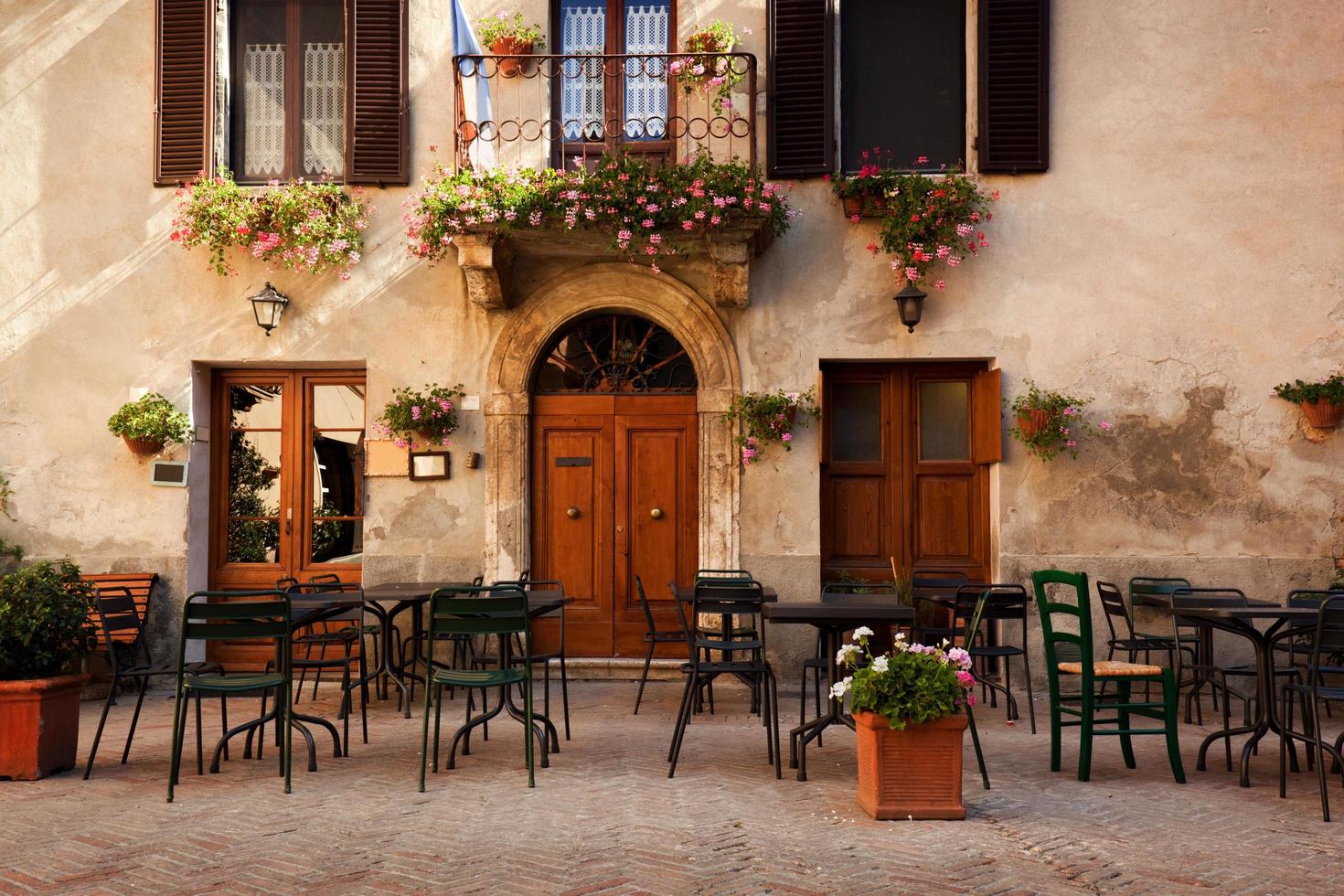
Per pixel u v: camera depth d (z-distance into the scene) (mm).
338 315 8852
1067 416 8367
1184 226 8516
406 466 8742
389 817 4902
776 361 8680
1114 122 8578
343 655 8969
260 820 4867
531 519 8906
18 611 5738
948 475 8930
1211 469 8445
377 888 3982
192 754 6277
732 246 8109
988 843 4520
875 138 8859
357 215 8805
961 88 8852
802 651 8531
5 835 4656
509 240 8328
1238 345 8469
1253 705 8016
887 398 8961
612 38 8977
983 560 8844
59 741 5816
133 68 8977
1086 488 8469
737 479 8609
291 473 9164
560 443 8961
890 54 8875
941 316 8602
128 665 8594
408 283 8844
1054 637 5898
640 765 5922
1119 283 8531
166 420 8656
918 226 8281
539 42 8859
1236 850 4449
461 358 8820
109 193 8930
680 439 8922
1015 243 8578
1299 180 8484
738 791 5367
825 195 8688
